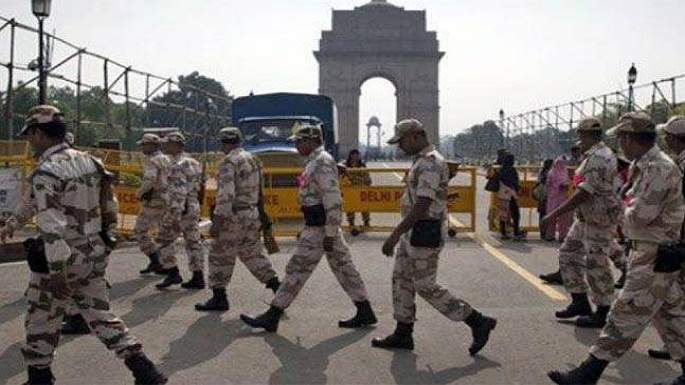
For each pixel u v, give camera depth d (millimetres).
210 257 7180
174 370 5246
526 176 15023
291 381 5004
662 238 4504
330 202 6199
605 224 6336
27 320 4477
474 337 5641
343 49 89625
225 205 6895
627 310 4617
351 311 7207
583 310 6766
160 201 9180
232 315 7035
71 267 4367
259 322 6344
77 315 6195
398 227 5434
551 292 8211
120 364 5355
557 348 5859
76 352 5656
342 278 6520
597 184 6137
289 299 6359
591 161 6152
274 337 6195
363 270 9781
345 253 6504
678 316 4668
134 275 9352
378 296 8008
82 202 4391
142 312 7164
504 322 6746
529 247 12102
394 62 90062
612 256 8234
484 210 19672
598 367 4734
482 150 71438
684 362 4695
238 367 5328
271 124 18719
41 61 16031
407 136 5500
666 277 4492
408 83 90062
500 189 13062
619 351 4656
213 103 43375
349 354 5684
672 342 4699
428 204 5355
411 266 5566
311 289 8312
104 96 24516
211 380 5020
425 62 90000
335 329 6480
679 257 4406
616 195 6230
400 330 5828
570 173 13859
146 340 6082
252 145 18047
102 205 4621
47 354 4496
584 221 6477
